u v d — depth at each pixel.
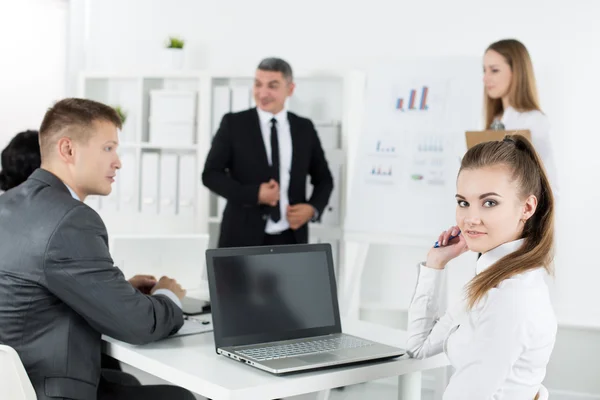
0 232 2.07
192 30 4.90
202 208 4.44
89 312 2.03
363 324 2.52
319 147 4.04
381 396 4.09
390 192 4.02
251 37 4.74
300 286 2.22
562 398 3.88
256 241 3.81
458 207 1.77
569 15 3.91
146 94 4.68
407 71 4.03
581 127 3.90
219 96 4.39
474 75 3.89
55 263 2.00
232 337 2.05
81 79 4.75
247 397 1.70
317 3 4.55
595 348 3.83
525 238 1.73
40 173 2.17
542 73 3.97
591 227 3.89
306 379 1.80
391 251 4.42
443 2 4.21
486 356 1.60
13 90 4.82
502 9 4.07
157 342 2.17
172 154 4.53
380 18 4.39
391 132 4.04
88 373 2.08
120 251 2.83
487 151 1.72
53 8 5.01
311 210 3.81
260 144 3.89
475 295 1.65
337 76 4.19
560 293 3.96
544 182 1.72
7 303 2.03
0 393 1.88
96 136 2.19
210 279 2.05
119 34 5.10
